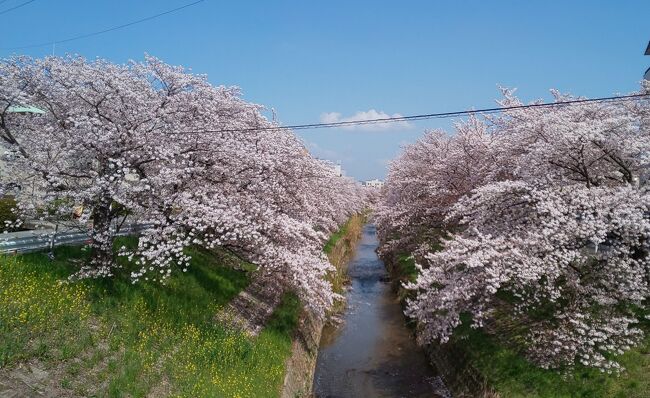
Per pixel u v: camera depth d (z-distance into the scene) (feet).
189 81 41.47
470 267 36.81
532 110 49.67
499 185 40.60
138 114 37.04
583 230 35.14
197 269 48.67
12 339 25.71
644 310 38.29
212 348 34.14
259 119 48.93
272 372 36.11
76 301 31.65
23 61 37.40
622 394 31.12
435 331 40.68
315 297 45.16
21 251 36.22
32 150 36.50
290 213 51.57
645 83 43.06
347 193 155.22
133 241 45.24
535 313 43.14
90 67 38.83
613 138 38.47
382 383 46.70
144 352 29.91
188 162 40.91
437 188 68.54
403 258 86.74
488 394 37.06
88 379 25.75
